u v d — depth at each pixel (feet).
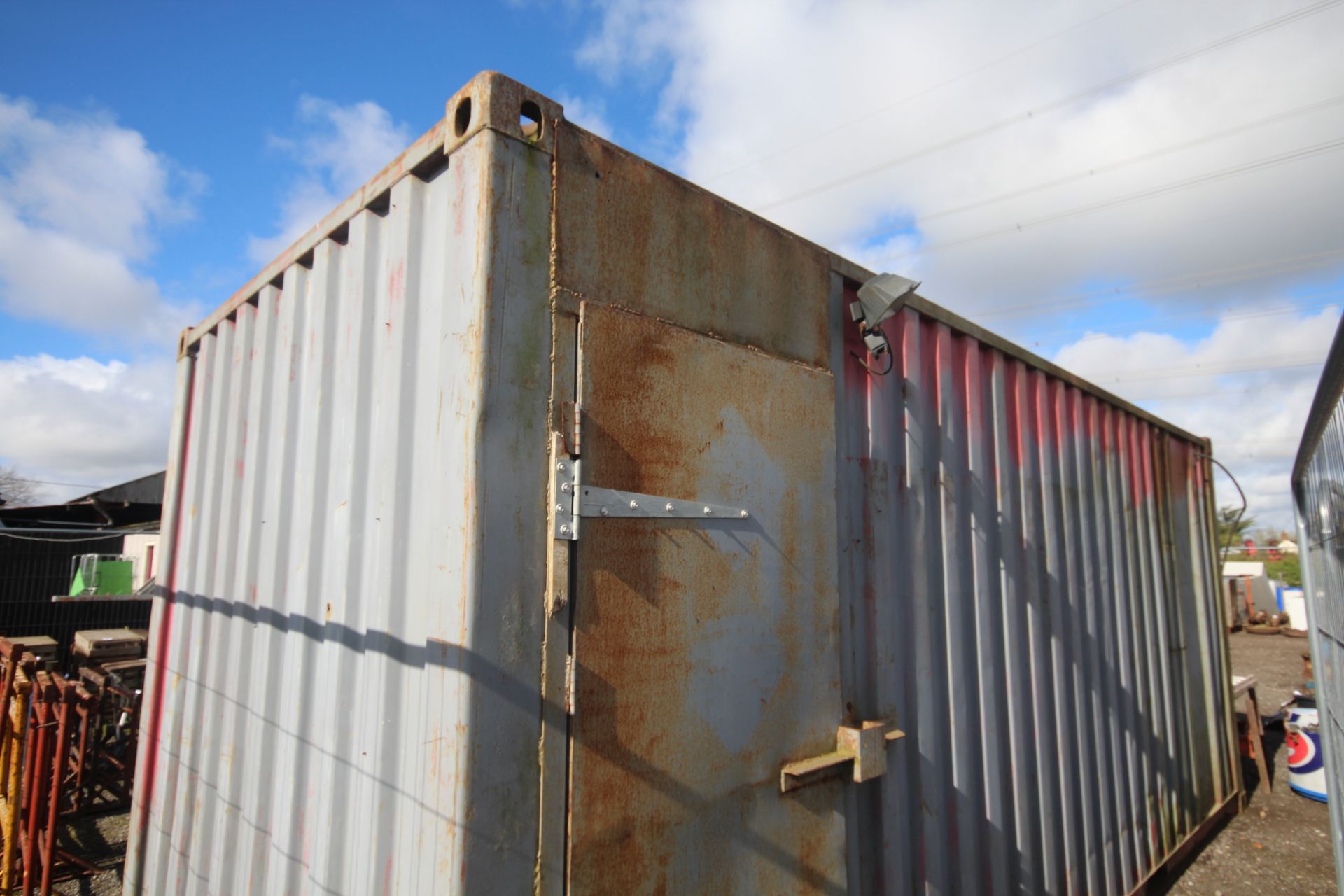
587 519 5.96
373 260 7.02
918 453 10.14
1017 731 11.45
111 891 14.16
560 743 5.57
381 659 5.99
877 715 8.81
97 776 18.21
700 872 6.47
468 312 5.59
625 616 6.14
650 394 6.60
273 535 8.03
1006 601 11.63
